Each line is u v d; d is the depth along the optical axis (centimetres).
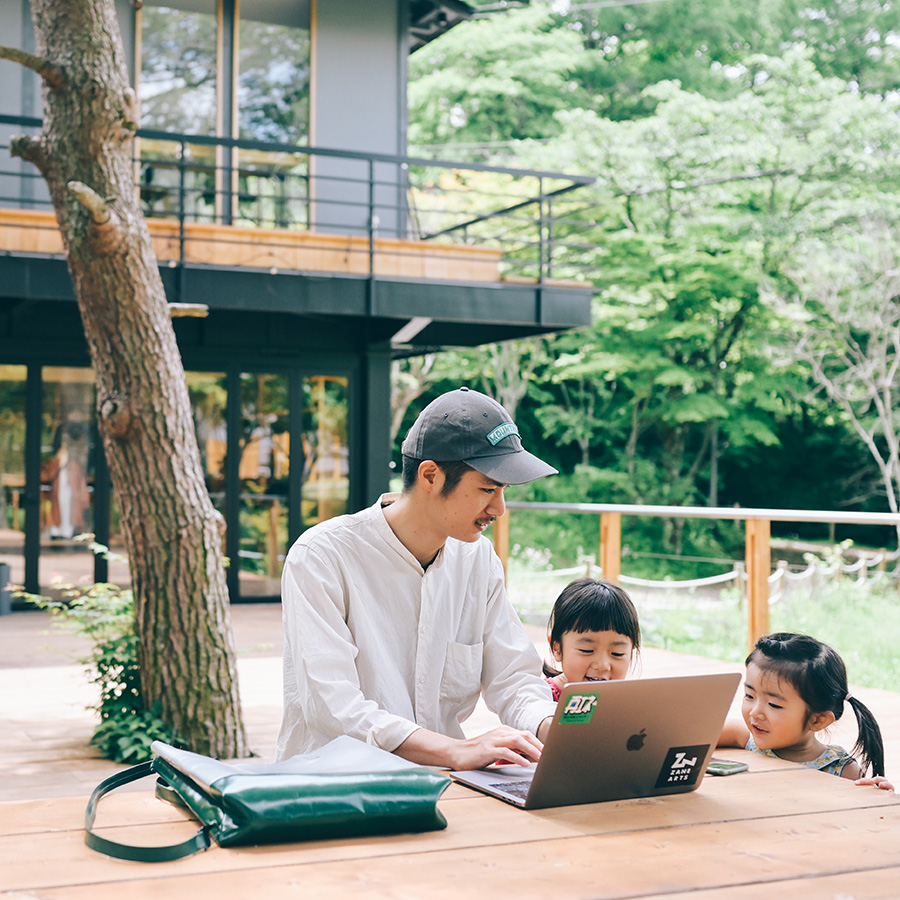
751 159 1361
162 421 380
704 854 118
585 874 111
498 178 1438
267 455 897
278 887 106
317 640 167
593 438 1834
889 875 112
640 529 1717
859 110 1340
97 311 374
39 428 828
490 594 189
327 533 174
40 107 827
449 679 181
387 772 127
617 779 138
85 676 548
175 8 882
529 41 1638
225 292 754
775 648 209
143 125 873
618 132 1400
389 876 109
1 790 344
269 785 120
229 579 886
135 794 140
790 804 138
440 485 166
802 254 1342
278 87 910
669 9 1664
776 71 1412
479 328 959
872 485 1714
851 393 1446
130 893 104
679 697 135
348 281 783
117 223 362
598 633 204
